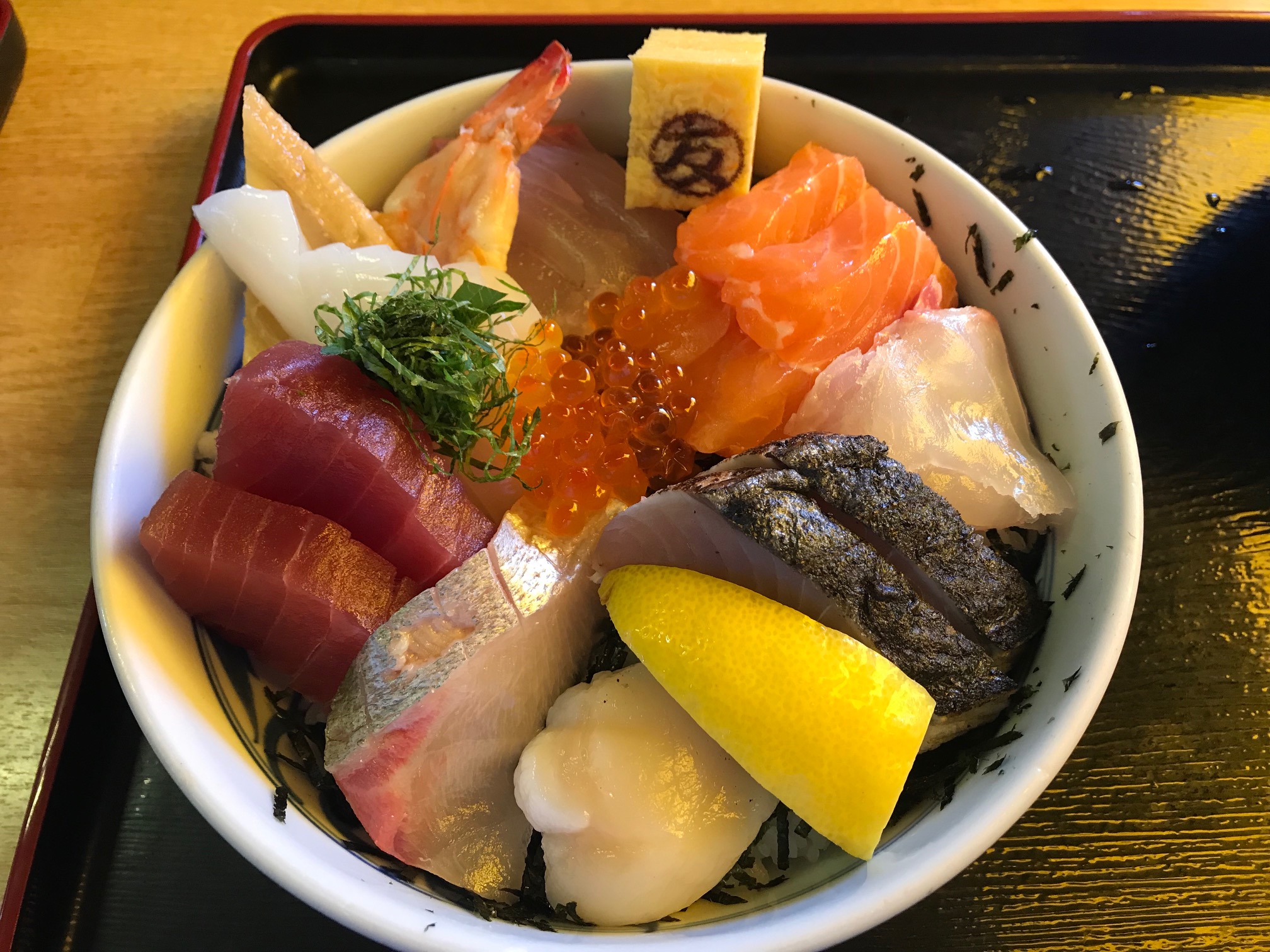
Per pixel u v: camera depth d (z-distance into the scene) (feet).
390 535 0.52
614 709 0.49
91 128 0.75
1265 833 0.52
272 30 0.74
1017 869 0.52
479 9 0.80
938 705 0.46
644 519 0.50
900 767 0.43
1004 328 0.60
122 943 0.49
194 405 0.55
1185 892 0.51
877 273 0.58
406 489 0.50
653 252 0.65
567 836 0.47
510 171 0.62
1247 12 0.75
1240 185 0.72
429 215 0.63
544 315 0.63
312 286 0.56
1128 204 0.71
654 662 0.47
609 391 0.56
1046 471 0.54
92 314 0.67
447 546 0.52
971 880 0.51
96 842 0.52
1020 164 0.73
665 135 0.61
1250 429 0.64
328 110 0.74
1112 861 0.52
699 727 0.48
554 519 0.53
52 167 0.73
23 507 0.61
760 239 0.59
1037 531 0.55
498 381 0.54
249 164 0.59
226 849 0.51
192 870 0.51
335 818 0.49
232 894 0.50
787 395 0.57
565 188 0.66
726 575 0.49
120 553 0.48
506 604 0.50
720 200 0.63
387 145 0.65
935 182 0.61
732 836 0.47
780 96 0.64
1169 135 0.74
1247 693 0.56
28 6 0.80
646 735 0.48
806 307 0.57
